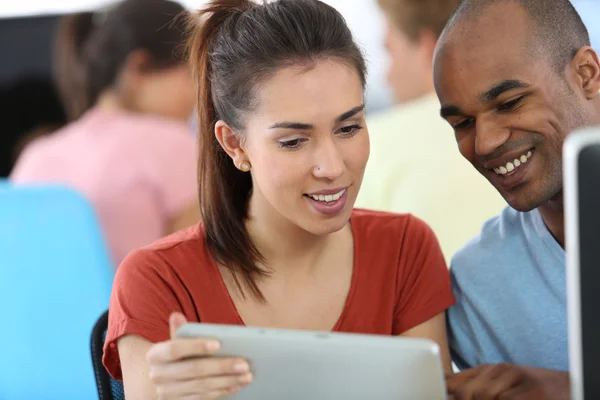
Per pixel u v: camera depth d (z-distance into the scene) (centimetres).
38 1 438
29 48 331
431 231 191
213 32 176
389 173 255
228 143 176
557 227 175
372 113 375
